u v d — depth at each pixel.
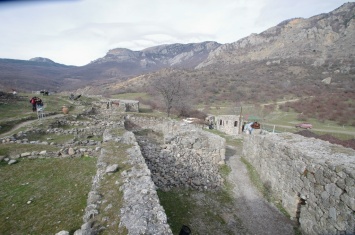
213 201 9.27
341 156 7.78
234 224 8.06
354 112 42.69
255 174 12.70
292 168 9.03
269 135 12.36
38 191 7.24
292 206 8.80
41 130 14.52
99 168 7.52
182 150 12.73
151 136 17.70
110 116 22.44
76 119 19.72
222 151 13.61
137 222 4.63
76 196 6.93
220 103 60.31
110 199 5.68
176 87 44.47
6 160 9.43
